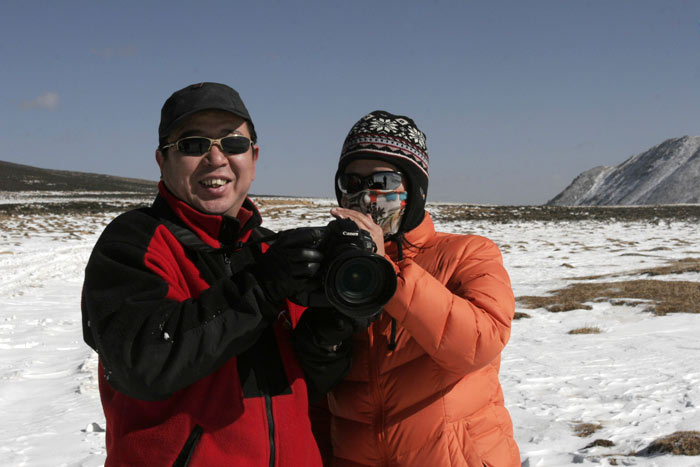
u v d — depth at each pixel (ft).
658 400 22.74
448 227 147.02
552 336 38.34
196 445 5.40
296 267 5.25
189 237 5.84
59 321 40.93
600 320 42.88
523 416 21.62
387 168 6.72
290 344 6.21
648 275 63.82
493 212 192.54
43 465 16.87
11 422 21.09
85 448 18.19
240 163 6.09
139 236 5.58
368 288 5.24
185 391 5.52
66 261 77.00
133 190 354.33
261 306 5.24
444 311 5.81
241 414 5.55
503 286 6.43
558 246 104.73
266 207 188.55
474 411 6.61
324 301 5.50
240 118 6.10
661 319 41.78
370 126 6.75
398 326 6.54
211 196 6.02
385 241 7.02
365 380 6.65
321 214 172.76
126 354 4.93
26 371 28.27
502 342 6.12
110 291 5.21
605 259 85.10
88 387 24.88
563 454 17.33
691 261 78.18
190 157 5.87
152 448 5.40
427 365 6.47
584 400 23.43
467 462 6.36
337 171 7.20
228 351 5.16
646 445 17.63
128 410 5.61
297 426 5.89
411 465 6.44
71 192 304.71
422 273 5.89
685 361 29.55
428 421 6.41
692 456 16.33
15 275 65.51
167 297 5.31
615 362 30.25
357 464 6.72
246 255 6.34
